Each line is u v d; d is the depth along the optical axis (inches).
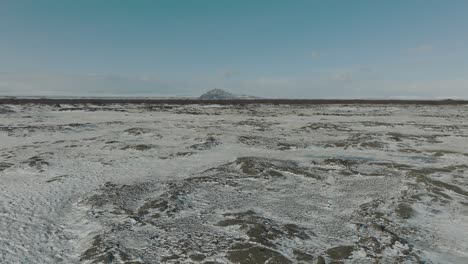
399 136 1333.7
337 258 424.5
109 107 2984.7
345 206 607.2
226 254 429.1
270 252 426.9
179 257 426.0
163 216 551.2
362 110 2910.9
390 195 657.0
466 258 430.3
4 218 548.4
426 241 477.4
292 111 2785.4
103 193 657.0
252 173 789.2
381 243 459.5
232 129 1555.1
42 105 2869.1
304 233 489.1
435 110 2898.6
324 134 1445.6
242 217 537.6
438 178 768.3
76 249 459.5
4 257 429.7
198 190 675.4
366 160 949.8
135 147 1091.9
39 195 663.1
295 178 768.9
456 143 1226.6
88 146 1139.9
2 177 788.0
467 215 570.6
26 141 1254.9
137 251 439.5
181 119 2027.6
